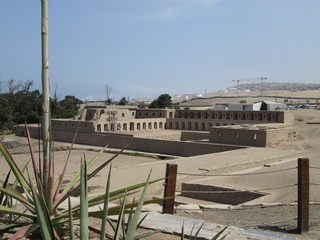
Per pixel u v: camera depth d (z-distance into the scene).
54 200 4.54
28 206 4.67
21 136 71.25
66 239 4.56
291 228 9.91
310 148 44.50
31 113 74.19
